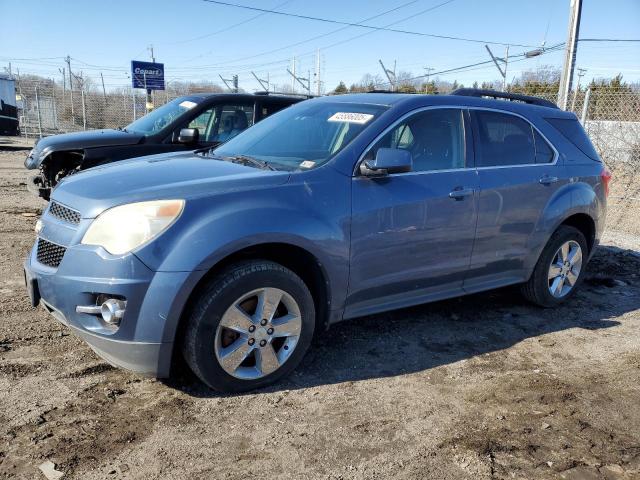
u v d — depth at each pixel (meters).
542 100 5.41
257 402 3.24
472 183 4.23
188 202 3.06
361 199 3.62
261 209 3.21
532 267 4.90
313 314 3.51
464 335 4.47
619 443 3.04
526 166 4.69
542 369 3.92
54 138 6.98
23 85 27.61
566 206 4.93
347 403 3.30
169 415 3.05
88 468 2.58
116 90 26.62
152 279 2.92
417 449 2.89
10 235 6.78
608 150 13.62
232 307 3.15
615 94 13.17
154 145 7.06
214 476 2.58
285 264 3.54
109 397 3.18
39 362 3.53
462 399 3.43
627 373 3.91
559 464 2.82
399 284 3.95
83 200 3.17
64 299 3.04
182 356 3.32
